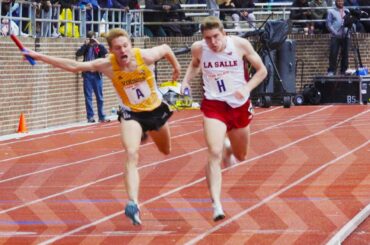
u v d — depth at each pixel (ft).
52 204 68.13
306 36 167.12
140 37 163.12
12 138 117.50
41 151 103.71
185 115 147.43
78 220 61.26
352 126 124.06
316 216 60.39
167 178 80.33
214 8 167.94
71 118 138.41
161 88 156.56
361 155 93.91
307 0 168.86
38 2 128.77
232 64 58.03
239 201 67.21
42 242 53.93
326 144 104.42
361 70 161.38
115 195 72.08
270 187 73.72
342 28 162.20
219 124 57.36
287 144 105.09
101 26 148.05
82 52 135.13
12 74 122.31
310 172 82.12
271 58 156.35
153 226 58.29
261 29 157.99
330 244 50.49
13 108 123.03
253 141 108.37
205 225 58.23
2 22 120.88
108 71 58.59
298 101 161.27
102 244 52.95
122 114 59.21
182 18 168.86
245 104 58.29
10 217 62.75
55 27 135.64
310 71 167.43
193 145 106.83
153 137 60.90
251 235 54.49
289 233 54.80
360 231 55.98
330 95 160.86
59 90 134.62
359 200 66.64
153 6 164.25
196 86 167.63
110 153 101.09
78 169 88.28
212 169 56.39
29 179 81.87
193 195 70.74
